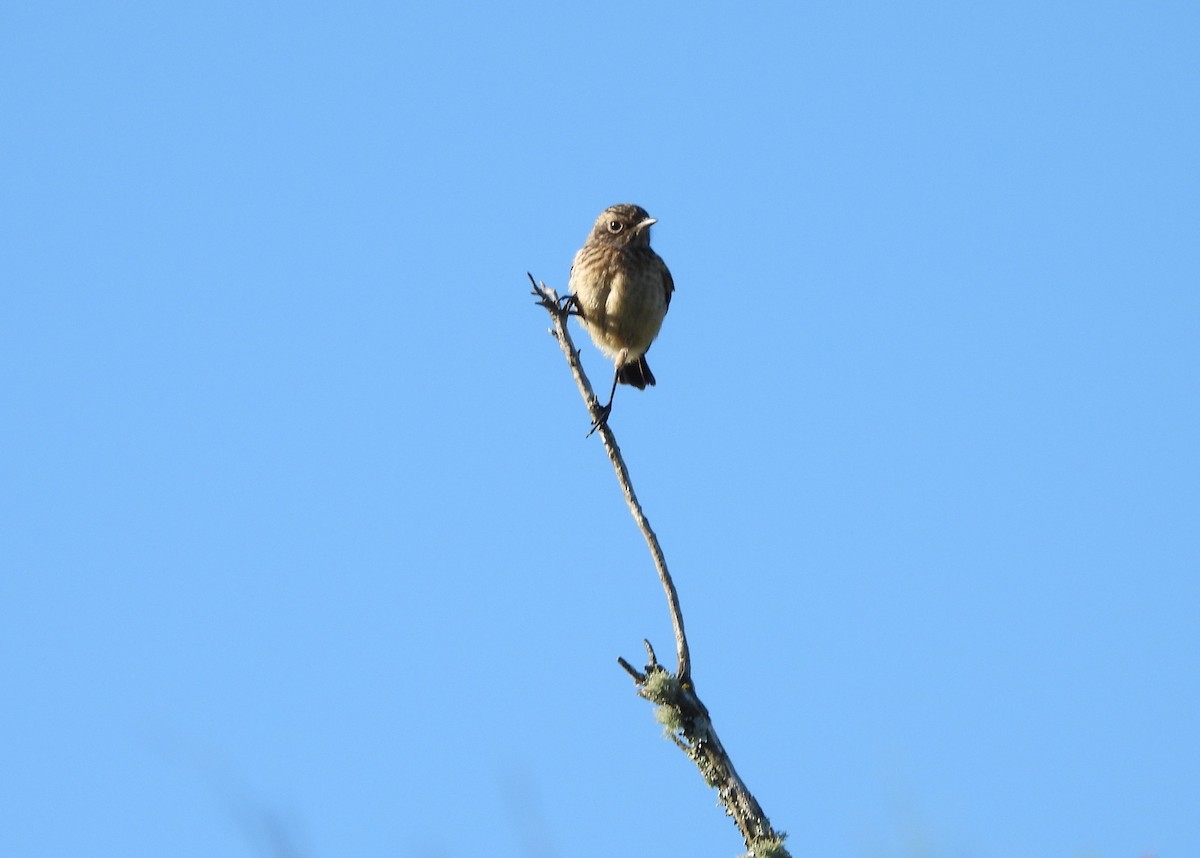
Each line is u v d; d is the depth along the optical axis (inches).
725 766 397.7
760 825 386.9
